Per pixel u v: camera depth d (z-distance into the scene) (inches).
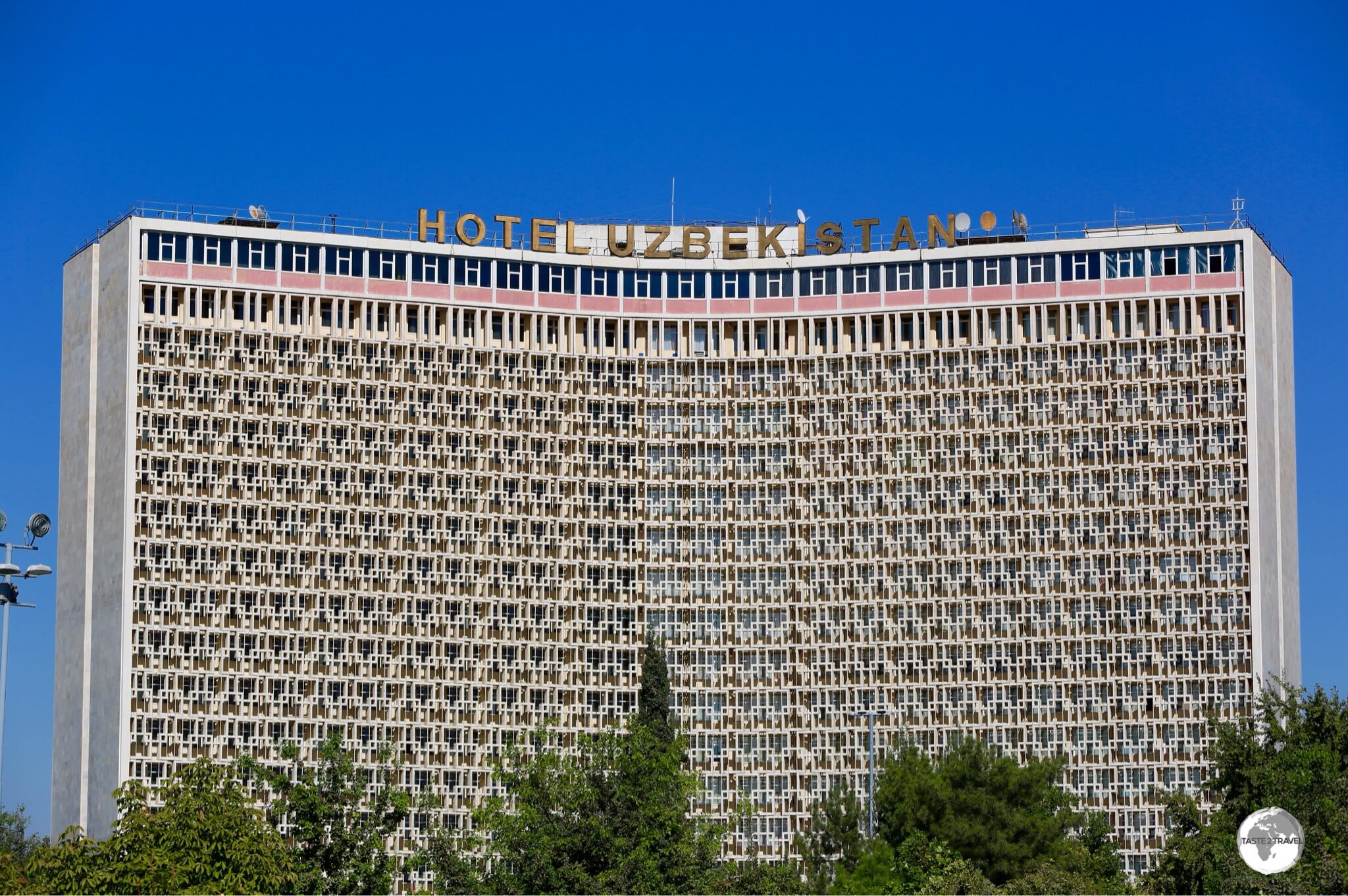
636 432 7327.8
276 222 7253.9
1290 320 7696.9
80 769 6860.2
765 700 7165.4
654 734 5792.3
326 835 4660.4
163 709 6683.1
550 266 7352.4
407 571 6998.0
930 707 7052.2
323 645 6875.0
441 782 6904.5
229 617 6796.3
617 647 7165.4
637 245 7504.9
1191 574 6978.4
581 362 7322.8
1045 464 7126.0
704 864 5032.0
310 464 6953.7
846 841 6181.1
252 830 4429.1
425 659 6968.5
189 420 6870.1
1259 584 6953.7
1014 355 7204.7
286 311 7022.6
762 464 7322.8
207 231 6993.1
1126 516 7057.1
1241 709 6865.2
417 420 7091.5
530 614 7106.3
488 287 7258.9
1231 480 7022.6
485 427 7170.3
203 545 6811.0
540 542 7160.4
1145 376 7116.1
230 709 6742.1
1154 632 6963.6
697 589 7244.1
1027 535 7096.5
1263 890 4525.1
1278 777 5231.3
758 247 7519.7
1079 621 7012.8
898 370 7283.5
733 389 7372.1
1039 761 6141.7
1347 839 4877.0
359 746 6850.4
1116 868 5876.0
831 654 7155.5
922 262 7317.9
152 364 6870.1
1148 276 7175.2
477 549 7081.7
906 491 7199.8
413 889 6737.2
